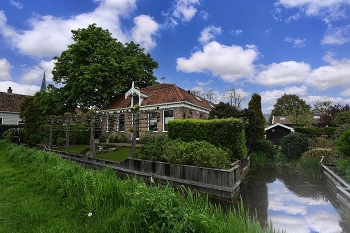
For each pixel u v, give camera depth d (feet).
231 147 26.71
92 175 14.32
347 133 22.07
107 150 43.16
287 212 15.71
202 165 21.29
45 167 19.83
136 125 29.43
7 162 27.25
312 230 12.89
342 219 14.42
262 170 32.04
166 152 24.99
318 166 26.30
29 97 64.44
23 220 10.88
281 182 24.66
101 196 11.45
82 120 40.45
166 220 8.56
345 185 16.88
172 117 48.78
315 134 61.77
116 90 58.65
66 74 61.93
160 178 23.52
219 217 9.76
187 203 10.16
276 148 43.29
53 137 57.11
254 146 40.52
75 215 11.34
